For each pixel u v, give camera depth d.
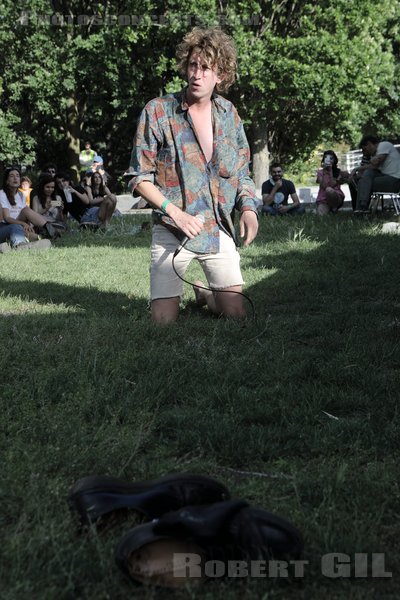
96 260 11.73
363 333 6.38
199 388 4.88
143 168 6.55
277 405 4.60
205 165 6.60
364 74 31.53
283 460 3.82
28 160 35.81
